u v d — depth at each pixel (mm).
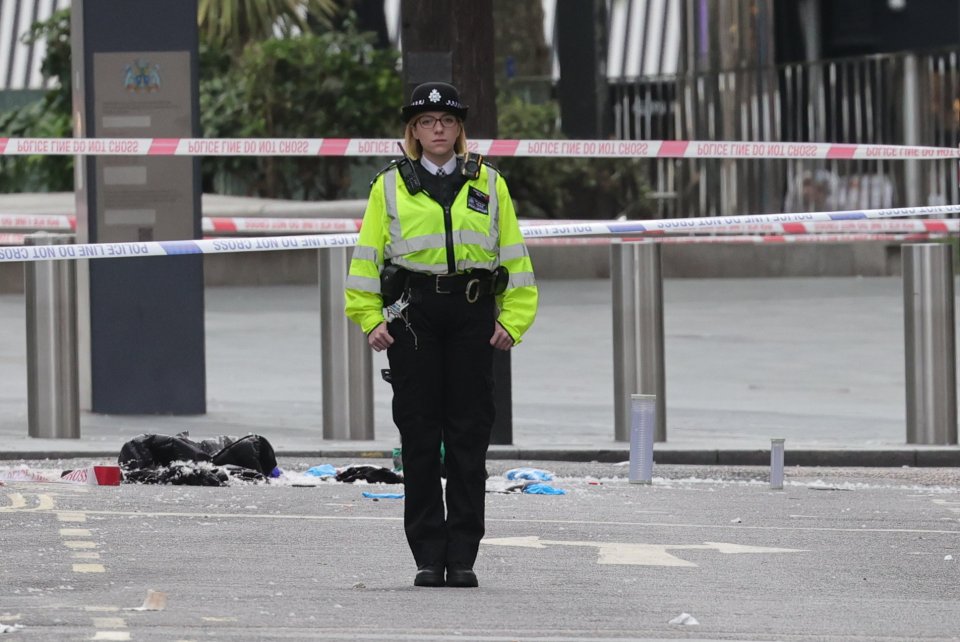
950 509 37438
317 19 150625
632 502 37500
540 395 61031
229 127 125438
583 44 132500
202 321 53656
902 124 119562
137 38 52812
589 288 110625
